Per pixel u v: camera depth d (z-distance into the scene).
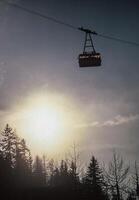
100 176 81.88
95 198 78.19
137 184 76.75
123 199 74.00
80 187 80.75
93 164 83.19
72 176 81.44
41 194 78.12
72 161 81.50
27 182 84.50
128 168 74.56
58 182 86.31
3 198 73.88
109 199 77.62
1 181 77.19
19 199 75.00
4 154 89.12
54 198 77.44
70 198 77.88
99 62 28.95
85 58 28.95
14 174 84.19
